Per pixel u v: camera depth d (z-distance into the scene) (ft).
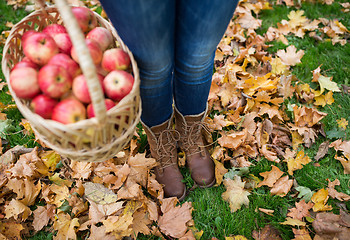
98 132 2.93
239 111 6.19
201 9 3.18
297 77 6.98
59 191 4.99
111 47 3.90
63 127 2.79
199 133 5.13
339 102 6.48
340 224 4.57
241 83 6.64
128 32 3.19
